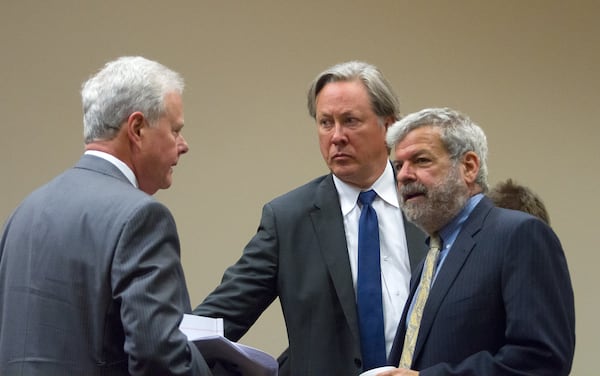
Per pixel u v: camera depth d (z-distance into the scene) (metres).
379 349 7.71
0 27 12.72
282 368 7.96
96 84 6.49
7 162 12.55
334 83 8.10
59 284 6.02
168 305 5.87
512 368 6.05
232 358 6.55
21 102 12.66
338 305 7.83
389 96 8.10
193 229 12.78
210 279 12.74
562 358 6.07
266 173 13.03
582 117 13.71
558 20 13.80
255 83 13.14
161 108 6.46
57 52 12.78
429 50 13.50
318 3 13.37
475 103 13.53
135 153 6.45
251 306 8.02
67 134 12.70
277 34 13.26
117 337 6.00
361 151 8.02
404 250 8.04
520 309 6.14
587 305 13.41
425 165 6.67
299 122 13.17
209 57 13.07
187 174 12.85
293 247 8.02
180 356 5.83
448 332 6.39
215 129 12.98
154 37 12.96
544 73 13.72
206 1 13.12
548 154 13.62
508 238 6.35
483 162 6.83
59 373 5.90
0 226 12.42
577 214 13.58
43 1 12.82
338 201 8.16
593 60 13.80
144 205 6.05
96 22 12.87
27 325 6.04
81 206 6.15
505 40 13.68
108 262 5.93
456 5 13.63
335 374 7.69
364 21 13.41
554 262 6.29
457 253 6.54
